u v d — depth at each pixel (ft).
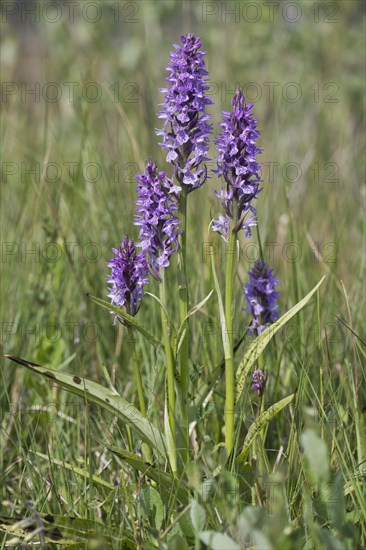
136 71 27.02
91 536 10.25
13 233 19.69
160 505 10.71
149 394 13.71
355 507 10.48
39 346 15.23
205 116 10.55
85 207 19.03
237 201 10.65
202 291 15.21
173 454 10.92
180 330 10.89
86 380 10.85
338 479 9.88
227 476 10.14
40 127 27.50
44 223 17.52
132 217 18.07
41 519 10.12
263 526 9.48
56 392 14.94
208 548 9.80
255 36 30.30
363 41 30.45
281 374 14.58
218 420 12.78
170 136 10.57
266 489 10.71
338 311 15.75
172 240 10.62
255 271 11.91
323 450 9.01
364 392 13.32
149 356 14.97
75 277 16.48
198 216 18.78
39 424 14.29
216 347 13.76
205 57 29.76
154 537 10.52
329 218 21.15
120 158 20.13
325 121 27.35
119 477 12.62
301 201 21.16
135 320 10.68
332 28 30.78
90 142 19.95
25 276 17.19
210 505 10.51
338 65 30.42
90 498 11.11
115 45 30.83
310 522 9.68
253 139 10.48
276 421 13.29
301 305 10.77
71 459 12.86
